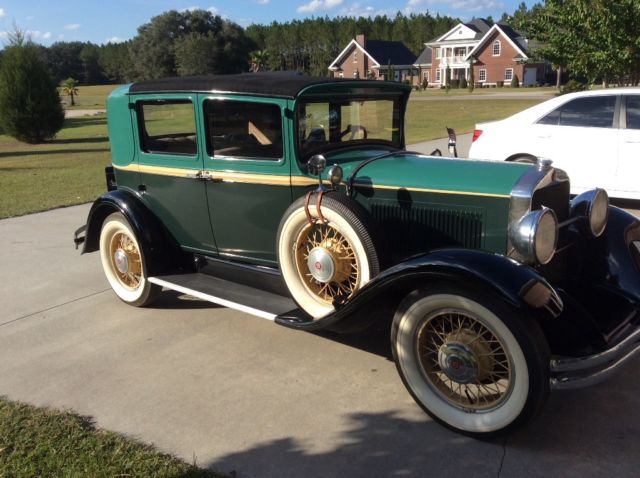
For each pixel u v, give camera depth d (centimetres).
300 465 285
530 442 295
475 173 344
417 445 297
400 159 388
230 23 6950
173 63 6981
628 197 711
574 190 747
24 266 631
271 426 318
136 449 298
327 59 9969
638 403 325
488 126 811
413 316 302
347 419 322
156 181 455
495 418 287
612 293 360
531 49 1385
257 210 402
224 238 431
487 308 274
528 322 268
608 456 281
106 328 460
